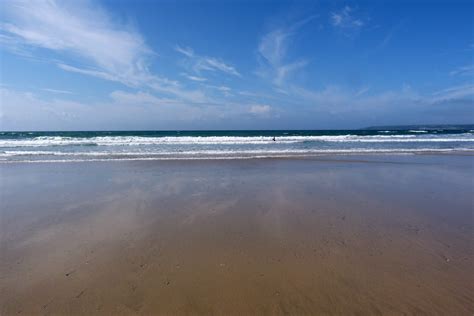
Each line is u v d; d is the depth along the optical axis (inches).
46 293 118.5
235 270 137.1
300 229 189.8
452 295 116.3
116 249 159.5
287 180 349.4
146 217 214.4
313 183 333.7
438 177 371.9
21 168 429.1
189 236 178.2
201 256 151.3
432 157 585.3
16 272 134.6
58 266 140.3
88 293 118.6
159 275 132.4
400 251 156.2
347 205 245.3
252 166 457.4
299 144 942.4
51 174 382.3
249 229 190.2
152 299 115.0
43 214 221.0
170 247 162.2
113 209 233.8
